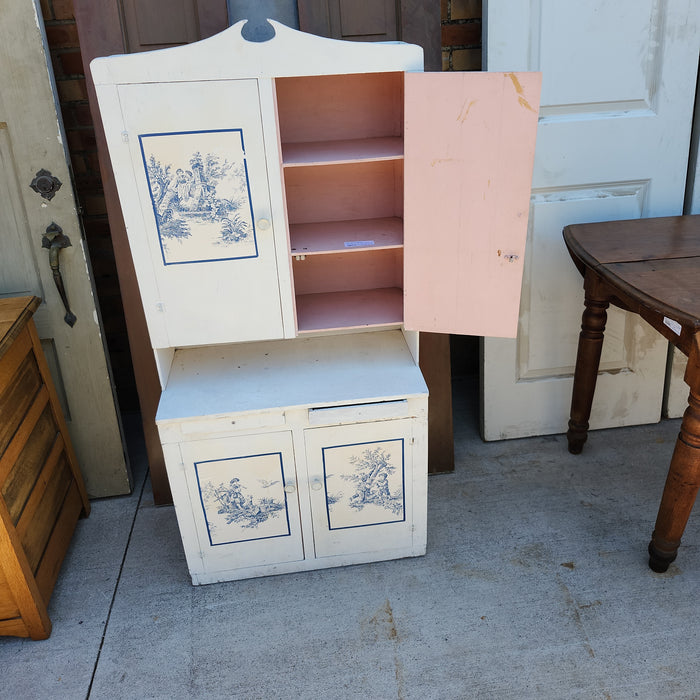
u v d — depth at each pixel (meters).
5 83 1.91
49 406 2.11
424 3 1.96
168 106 1.55
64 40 2.30
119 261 2.11
